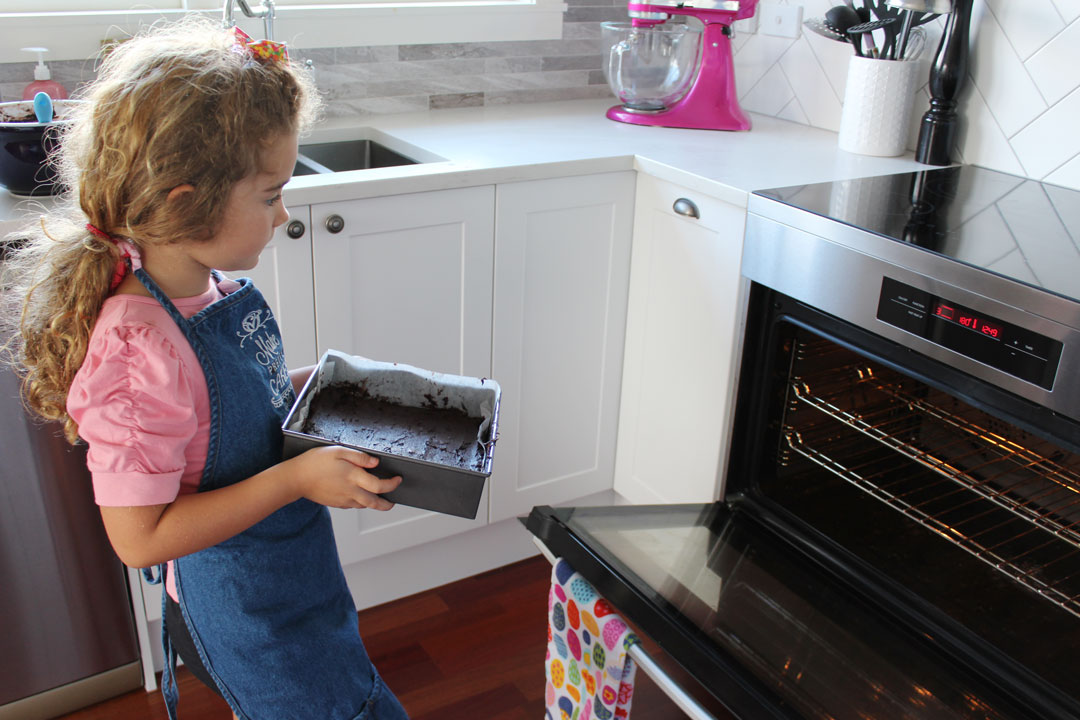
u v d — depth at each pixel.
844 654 1.34
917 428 1.63
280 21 2.07
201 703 1.77
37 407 1.00
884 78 1.91
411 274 1.77
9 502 1.50
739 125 2.18
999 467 1.50
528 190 1.83
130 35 1.94
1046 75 1.76
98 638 1.71
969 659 1.33
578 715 1.51
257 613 1.13
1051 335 1.19
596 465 2.19
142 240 0.92
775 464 1.73
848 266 1.46
